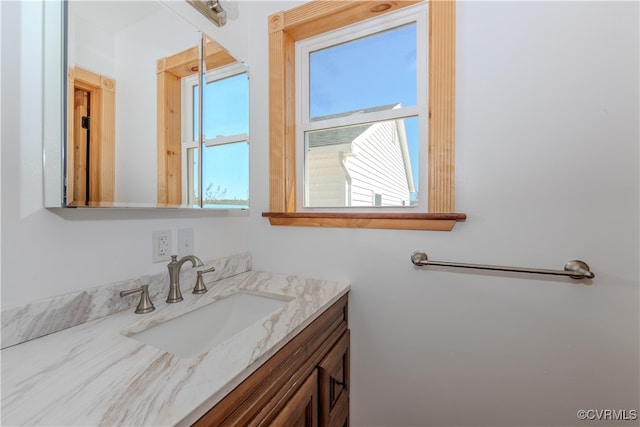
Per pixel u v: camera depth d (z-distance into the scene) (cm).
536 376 88
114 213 83
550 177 85
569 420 84
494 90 91
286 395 69
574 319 83
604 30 79
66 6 71
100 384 49
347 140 127
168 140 99
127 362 56
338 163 129
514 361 91
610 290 80
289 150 131
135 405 44
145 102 91
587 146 81
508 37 90
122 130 84
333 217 116
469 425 97
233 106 124
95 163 77
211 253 118
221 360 57
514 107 89
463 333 97
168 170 99
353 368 115
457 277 98
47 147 68
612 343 80
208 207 112
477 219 94
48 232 69
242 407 55
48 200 68
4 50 62
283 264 129
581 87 82
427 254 102
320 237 121
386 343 109
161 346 79
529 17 87
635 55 77
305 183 134
